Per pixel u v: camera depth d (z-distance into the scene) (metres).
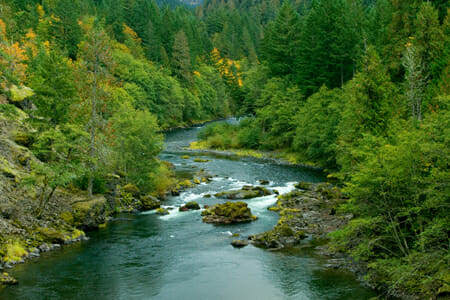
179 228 25.58
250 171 47.09
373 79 29.47
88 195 26.45
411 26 45.06
